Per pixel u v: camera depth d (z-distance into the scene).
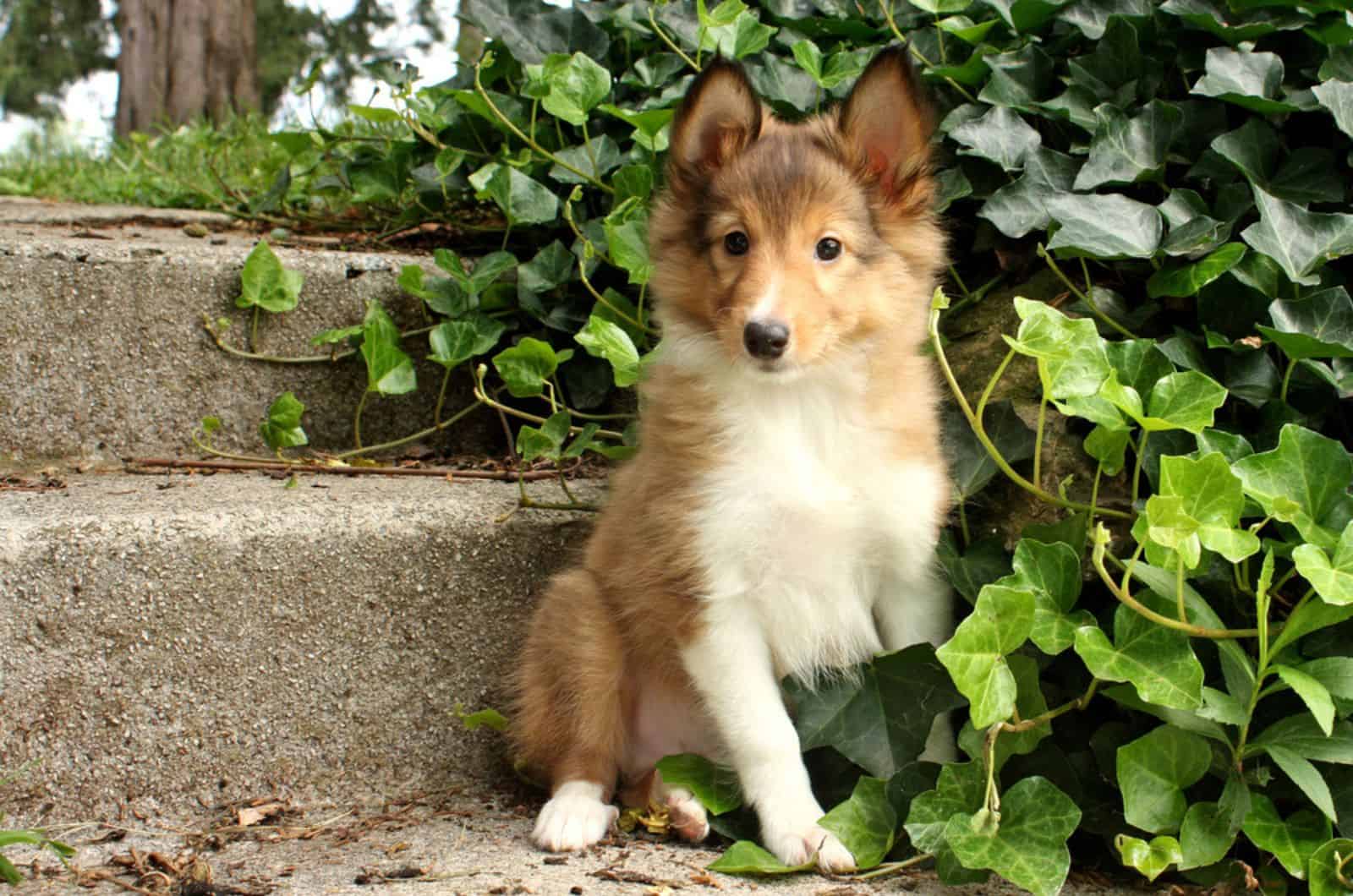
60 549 1.05
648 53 1.37
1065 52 1.21
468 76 1.43
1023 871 0.91
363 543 1.09
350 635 1.09
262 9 5.86
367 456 1.30
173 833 1.03
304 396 1.30
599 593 1.07
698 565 1.02
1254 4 1.14
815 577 1.02
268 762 1.08
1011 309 1.15
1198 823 0.93
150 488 1.17
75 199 2.05
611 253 1.20
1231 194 1.09
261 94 5.25
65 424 1.26
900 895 0.93
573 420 1.30
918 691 1.02
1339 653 0.97
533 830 1.02
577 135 1.37
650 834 1.02
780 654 1.04
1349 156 1.09
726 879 0.95
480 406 1.32
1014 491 1.08
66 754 1.05
